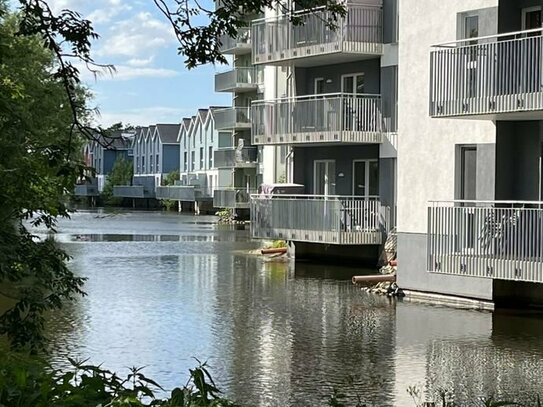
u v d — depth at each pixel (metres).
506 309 20.73
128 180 111.56
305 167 33.22
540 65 18.67
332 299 22.58
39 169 11.72
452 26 22.77
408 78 23.78
